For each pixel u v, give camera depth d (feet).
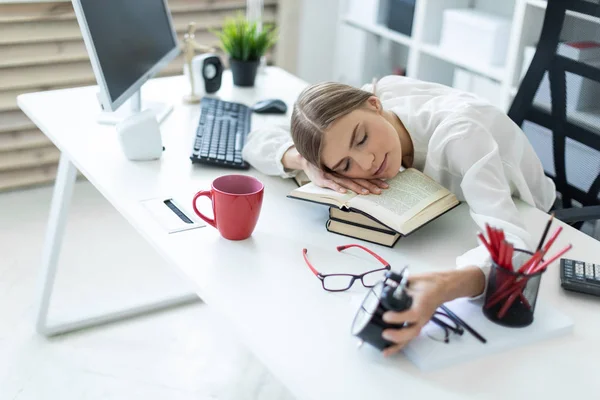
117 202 4.25
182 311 7.02
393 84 5.26
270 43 6.74
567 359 3.06
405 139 4.58
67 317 6.64
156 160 4.91
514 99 5.81
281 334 3.11
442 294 3.09
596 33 5.20
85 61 8.89
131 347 6.45
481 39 8.05
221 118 5.63
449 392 2.81
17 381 5.96
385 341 2.95
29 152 8.90
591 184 5.33
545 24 5.52
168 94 6.30
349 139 3.86
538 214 4.43
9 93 8.54
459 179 4.39
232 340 6.64
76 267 7.51
